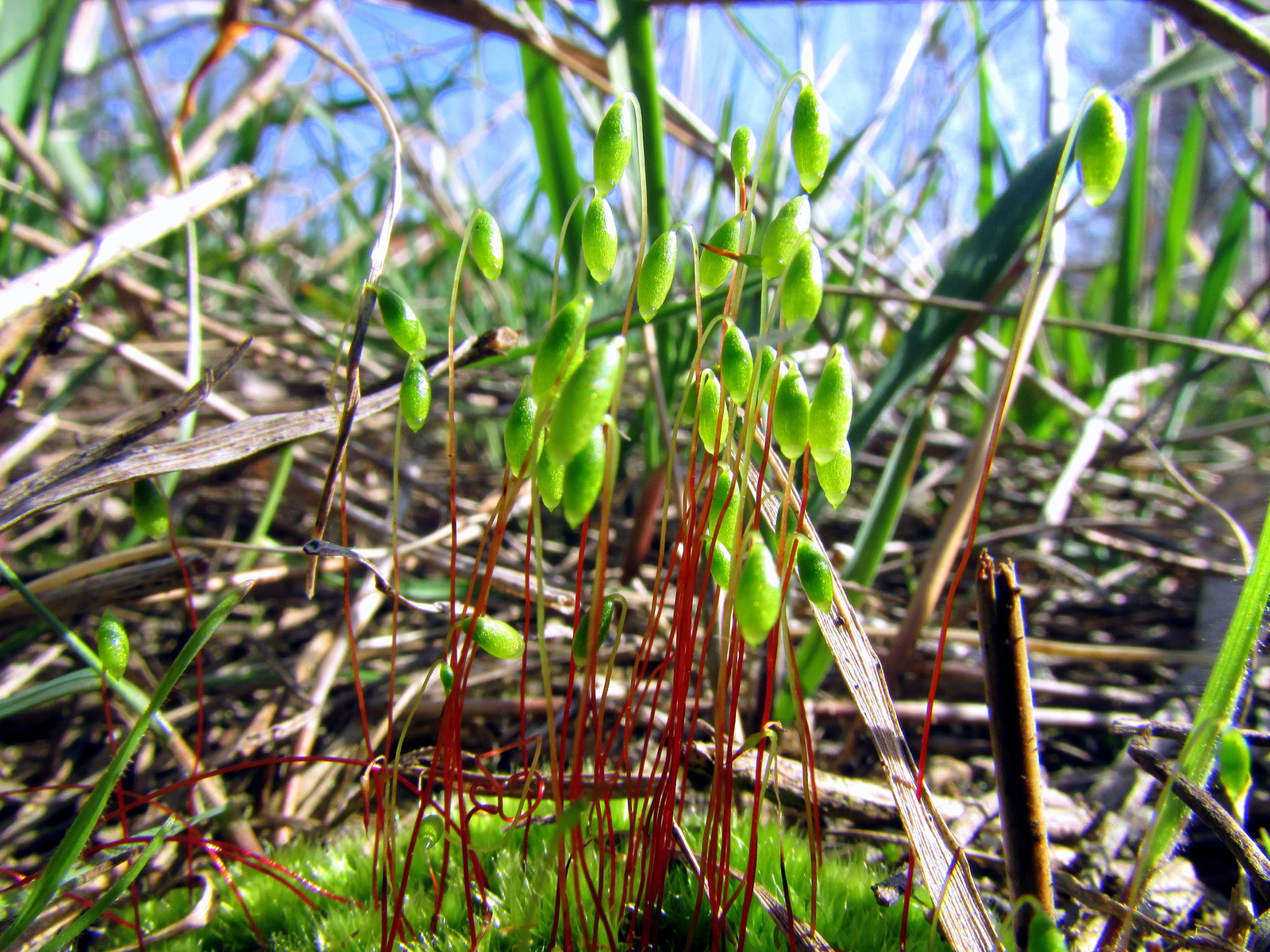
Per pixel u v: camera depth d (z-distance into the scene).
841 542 0.09
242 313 0.12
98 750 0.06
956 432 0.12
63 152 0.12
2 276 0.08
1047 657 0.07
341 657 0.06
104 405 0.11
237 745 0.05
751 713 0.05
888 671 0.06
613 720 0.06
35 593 0.05
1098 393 0.11
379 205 0.14
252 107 0.11
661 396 0.06
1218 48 0.07
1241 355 0.07
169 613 0.07
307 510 0.09
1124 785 0.05
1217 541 0.08
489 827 0.05
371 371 0.10
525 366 0.11
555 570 0.08
